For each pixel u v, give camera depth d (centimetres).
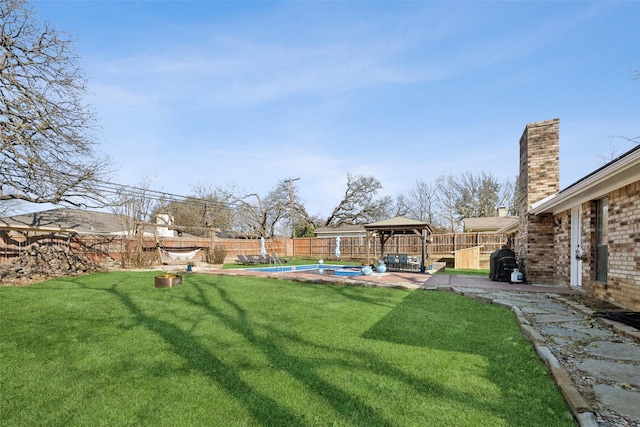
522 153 1123
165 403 287
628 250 609
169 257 1886
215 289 899
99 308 658
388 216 4219
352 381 322
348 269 1650
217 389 311
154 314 609
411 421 251
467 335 467
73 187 1484
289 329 507
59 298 761
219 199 3706
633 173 564
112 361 383
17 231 1394
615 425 230
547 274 981
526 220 1024
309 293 838
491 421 247
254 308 659
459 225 4059
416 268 1549
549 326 493
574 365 342
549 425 240
